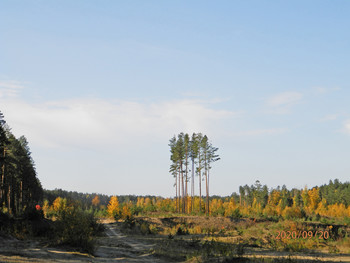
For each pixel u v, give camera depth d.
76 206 21.80
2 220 22.95
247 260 16.58
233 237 33.78
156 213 80.94
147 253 20.27
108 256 18.11
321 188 175.38
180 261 17.78
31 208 25.92
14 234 20.78
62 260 14.09
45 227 24.08
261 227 44.47
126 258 17.86
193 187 81.38
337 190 156.75
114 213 69.06
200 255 18.47
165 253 19.78
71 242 18.70
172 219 56.06
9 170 66.44
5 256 12.90
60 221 20.25
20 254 13.88
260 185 150.38
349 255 20.19
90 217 35.56
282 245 26.91
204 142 75.69
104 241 27.56
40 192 119.44
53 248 17.56
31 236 22.11
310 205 130.00
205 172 75.25
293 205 133.88
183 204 82.19
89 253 17.73
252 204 137.75
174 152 83.44
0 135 50.84
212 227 47.88
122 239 31.55
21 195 80.38
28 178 86.00
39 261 12.85
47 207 103.25
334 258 18.27
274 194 146.75
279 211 100.31
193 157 80.00
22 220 24.50
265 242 29.80
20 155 73.88
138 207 85.81
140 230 43.94
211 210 79.44
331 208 119.38
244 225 52.94
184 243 26.25
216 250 21.34
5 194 70.62
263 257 18.34
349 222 51.88
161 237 36.22
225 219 56.19
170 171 83.31
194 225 52.97
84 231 19.56
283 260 16.77
